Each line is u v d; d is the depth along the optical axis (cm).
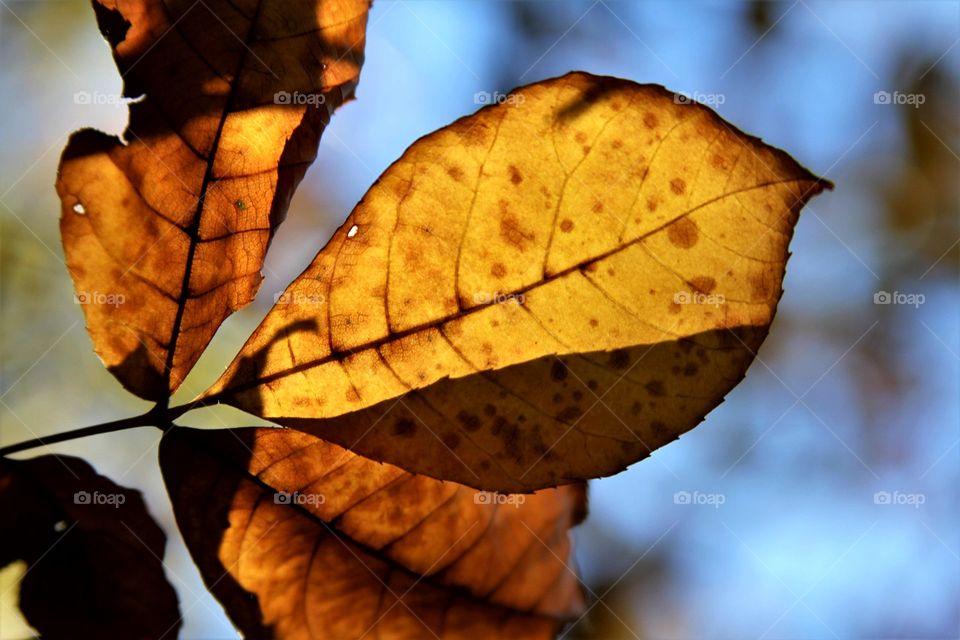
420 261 40
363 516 41
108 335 40
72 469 40
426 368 40
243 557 40
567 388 40
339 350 40
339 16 41
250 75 41
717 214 40
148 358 40
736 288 40
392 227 40
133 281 40
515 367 40
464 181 40
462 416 40
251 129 41
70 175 40
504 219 40
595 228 40
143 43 40
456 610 41
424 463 40
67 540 40
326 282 40
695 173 40
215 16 40
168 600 40
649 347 40
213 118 40
